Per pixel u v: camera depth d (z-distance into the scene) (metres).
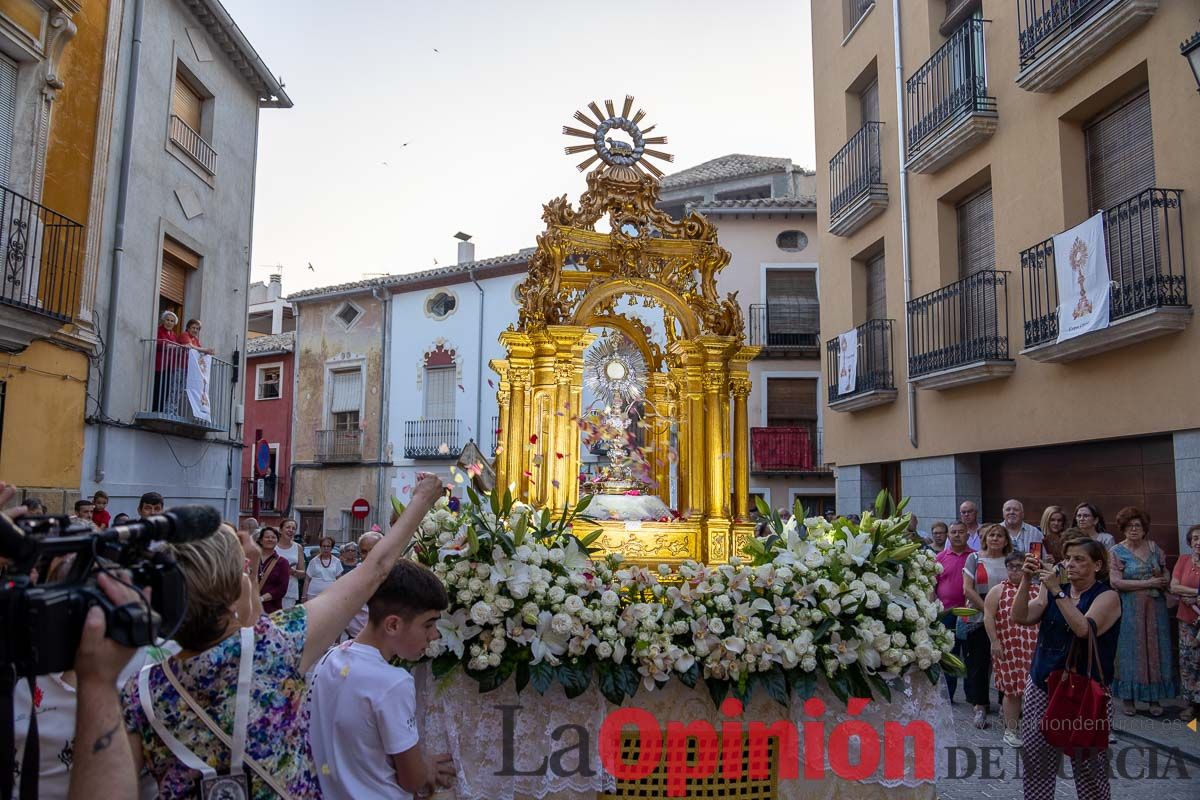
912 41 11.76
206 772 1.78
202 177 12.62
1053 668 4.00
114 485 10.30
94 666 1.46
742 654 3.58
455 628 3.49
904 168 11.77
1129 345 7.84
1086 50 8.19
